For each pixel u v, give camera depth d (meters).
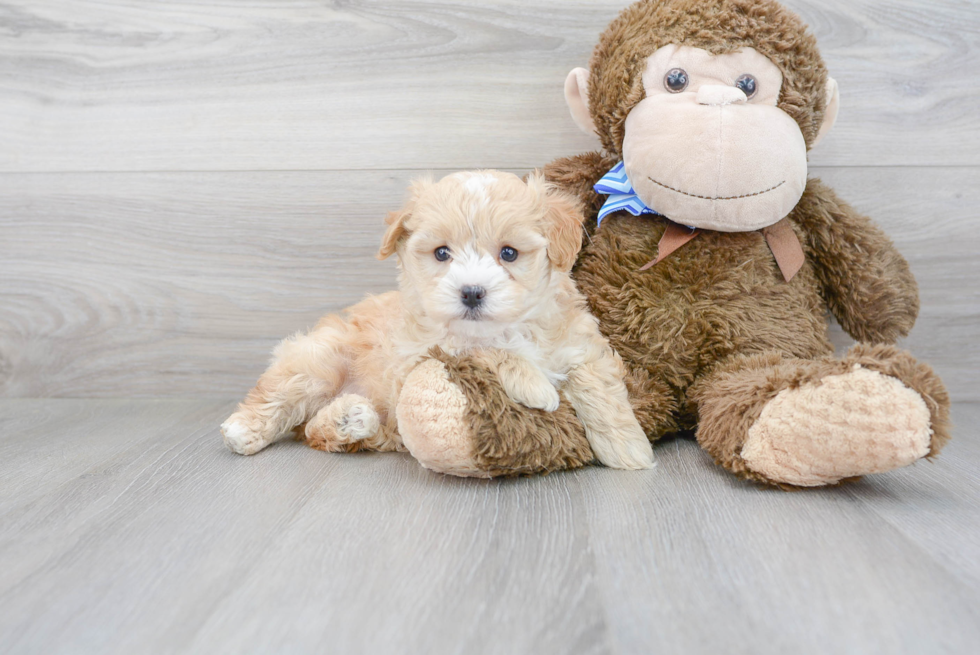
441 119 2.19
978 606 0.97
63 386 2.35
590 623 0.94
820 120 1.78
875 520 1.27
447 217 1.45
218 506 1.38
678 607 0.98
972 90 2.09
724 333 1.71
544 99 2.16
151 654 0.89
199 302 2.29
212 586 1.06
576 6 2.12
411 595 1.02
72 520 1.32
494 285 1.41
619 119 1.77
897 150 2.12
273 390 1.76
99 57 2.21
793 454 1.37
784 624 0.93
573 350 1.58
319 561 1.13
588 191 1.95
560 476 1.54
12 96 2.23
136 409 2.21
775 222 1.73
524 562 1.12
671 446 1.77
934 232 2.14
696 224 1.70
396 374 1.62
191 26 2.18
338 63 2.18
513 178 1.57
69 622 0.96
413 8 2.14
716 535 1.21
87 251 2.29
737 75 1.67
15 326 2.33
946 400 1.29
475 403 1.43
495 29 2.14
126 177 2.25
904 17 2.07
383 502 1.39
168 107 2.22
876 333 1.88
